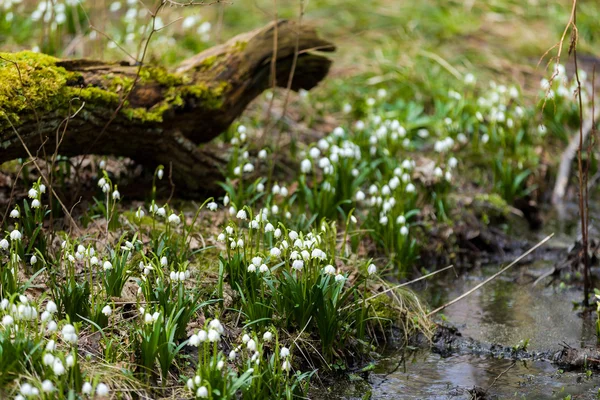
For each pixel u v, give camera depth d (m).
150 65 7.27
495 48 12.63
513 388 5.77
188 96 7.38
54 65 6.57
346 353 6.09
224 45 7.89
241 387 5.07
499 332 6.60
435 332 6.50
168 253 6.30
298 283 5.83
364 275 6.84
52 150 6.76
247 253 6.57
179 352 5.48
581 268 7.75
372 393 5.68
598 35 13.20
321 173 8.77
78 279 6.07
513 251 8.35
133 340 5.32
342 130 8.28
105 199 7.39
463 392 5.70
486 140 9.75
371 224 7.73
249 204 7.39
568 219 9.08
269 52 7.88
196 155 7.70
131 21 11.17
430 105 10.74
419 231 8.13
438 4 14.11
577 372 6.03
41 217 6.09
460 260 8.10
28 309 4.85
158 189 7.84
